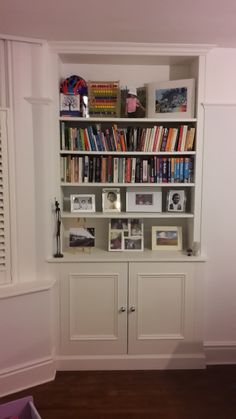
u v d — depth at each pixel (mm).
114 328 2580
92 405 2203
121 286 2541
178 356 2609
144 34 2156
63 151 2467
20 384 2359
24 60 2248
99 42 2293
